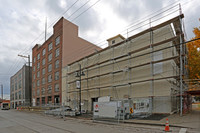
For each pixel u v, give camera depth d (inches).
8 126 503.2
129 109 617.9
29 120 668.1
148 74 749.3
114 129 412.8
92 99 1071.6
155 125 447.2
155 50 677.3
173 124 427.8
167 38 707.4
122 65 888.9
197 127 384.5
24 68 2336.4
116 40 1066.7
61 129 422.9
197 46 828.0
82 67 1229.1
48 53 1684.3
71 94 1285.7
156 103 696.4
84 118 682.8
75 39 1541.6
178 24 698.8
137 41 831.7
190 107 920.3
